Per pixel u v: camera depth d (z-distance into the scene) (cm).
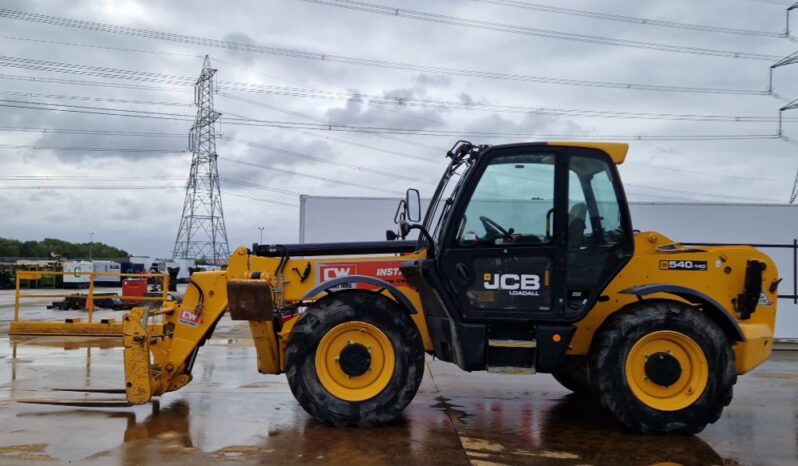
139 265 4450
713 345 483
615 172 505
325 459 421
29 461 412
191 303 555
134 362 524
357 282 495
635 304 500
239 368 791
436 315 520
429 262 503
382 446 453
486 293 499
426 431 497
